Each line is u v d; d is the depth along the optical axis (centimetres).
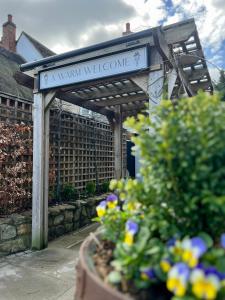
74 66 336
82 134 586
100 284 87
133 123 120
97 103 557
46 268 301
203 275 79
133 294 91
